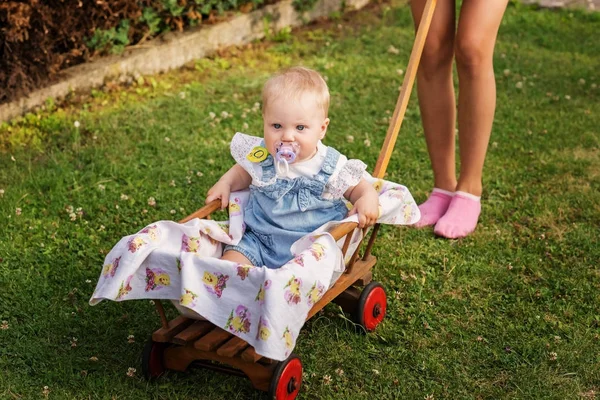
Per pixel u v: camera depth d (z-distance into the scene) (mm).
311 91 2061
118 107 3271
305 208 2105
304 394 1975
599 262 2439
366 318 2156
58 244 2480
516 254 2480
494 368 2059
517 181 2871
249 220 2145
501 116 3320
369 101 3420
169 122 3184
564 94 3545
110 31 3449
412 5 2537
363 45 4023
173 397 1952
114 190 2752
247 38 3988
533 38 4242
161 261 1888
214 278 1853
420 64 2564
